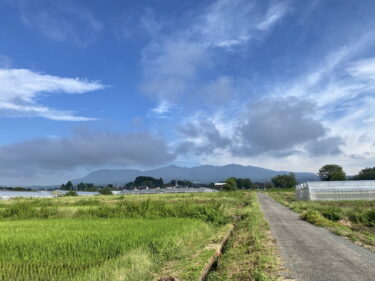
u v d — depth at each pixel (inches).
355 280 332.5
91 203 1935.3
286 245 523.8
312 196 1929.1
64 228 735.1
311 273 359.3
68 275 383.2
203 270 373.1
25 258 450.0
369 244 526.3
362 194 1903.3
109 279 344.8
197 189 6432.1
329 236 617.6
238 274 365.7
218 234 654.5
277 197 2728.8
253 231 667.4
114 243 518.3
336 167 4621.1
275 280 332.5
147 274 374.6
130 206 1140.5
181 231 638.5
